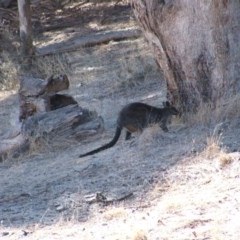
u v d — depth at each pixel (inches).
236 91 647.8
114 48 1206.9
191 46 657.0
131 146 630.5
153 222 452.1
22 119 733.9
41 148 697.6
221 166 529.7
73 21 1448.1
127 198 507.5
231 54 647.8
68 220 483.5
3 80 1128.8
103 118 791.1
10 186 587.8
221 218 442.9
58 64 1136.2
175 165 548.1
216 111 635.5
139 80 972.6
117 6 1485.0
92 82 1021.2
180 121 658.8
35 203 532.4
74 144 698.2
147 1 666.8
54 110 723.4
